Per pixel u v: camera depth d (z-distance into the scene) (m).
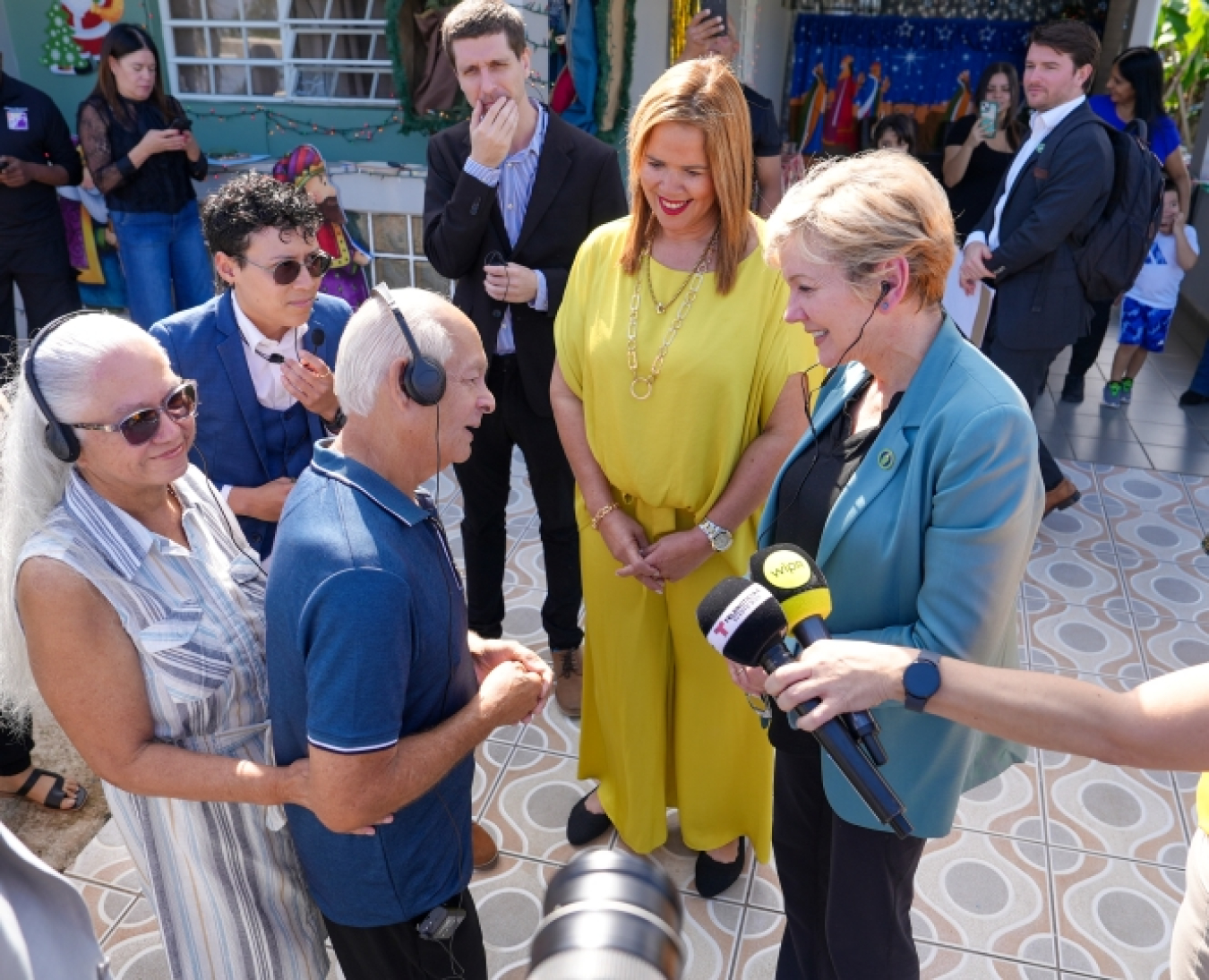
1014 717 1.34
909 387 1.65
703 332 2.20
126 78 5.21
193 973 1.80
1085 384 6.44
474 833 2.77
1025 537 1.59
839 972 1.92
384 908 1.63
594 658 2.61
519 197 3.03
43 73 6.35
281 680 1.51
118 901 2.63
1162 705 1.25
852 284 1.58
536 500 3.27
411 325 1.48
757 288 2.20
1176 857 2.79
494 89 2.80
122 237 5.51
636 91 5.78
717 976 2.44
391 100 5.86
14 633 1.59
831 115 10.29
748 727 2.50
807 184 1.65
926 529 1.63
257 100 6.06
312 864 1.66
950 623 1.60
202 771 1.56
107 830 2.86
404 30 5.44
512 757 3.15
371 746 1.40
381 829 1.59
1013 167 4.24
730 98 2.06
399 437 1.50
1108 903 2.64
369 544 1.42
